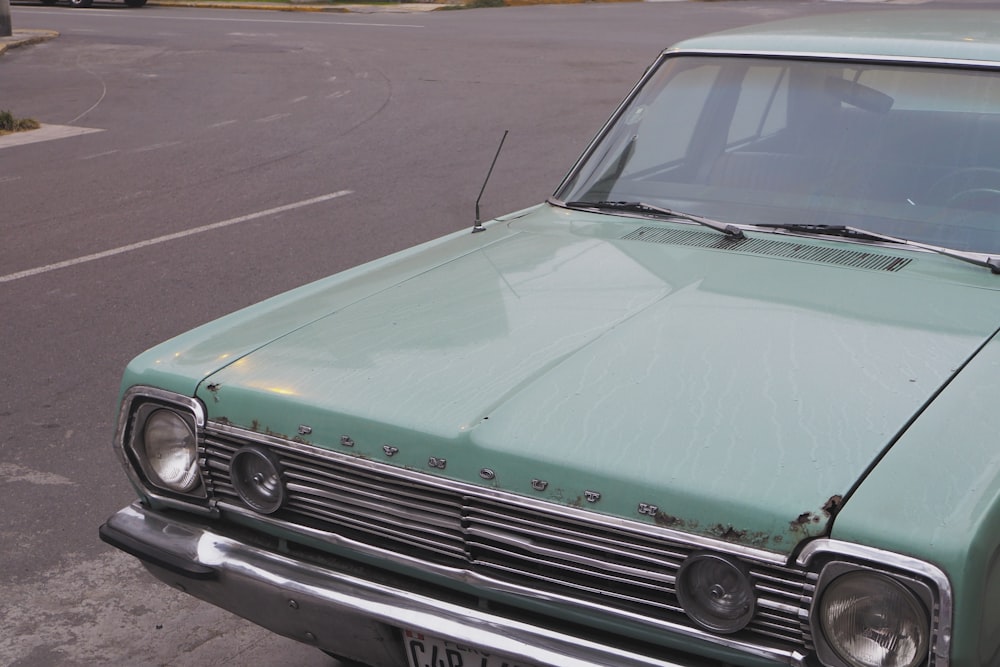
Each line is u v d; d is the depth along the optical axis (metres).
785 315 2.54
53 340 6.16
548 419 2.19
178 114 14.11
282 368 2.54
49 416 5.16
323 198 9.38
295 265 7.46
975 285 2.69
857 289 2.68
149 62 19.23
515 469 2.13
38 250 8.05
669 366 2.33
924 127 3.08
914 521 1.82
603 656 2.08
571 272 2.93
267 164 10.85
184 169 10.75
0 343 6.13
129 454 2.68
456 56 18.70
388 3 31.09
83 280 7.27
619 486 2.03
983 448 1.97
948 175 2.99
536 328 2.58
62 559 3.95
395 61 18.33
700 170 3.35
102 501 4.36
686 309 2.60
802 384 2.22
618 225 3.29
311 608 2.40
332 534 2.38
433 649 2.33
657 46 19.19
